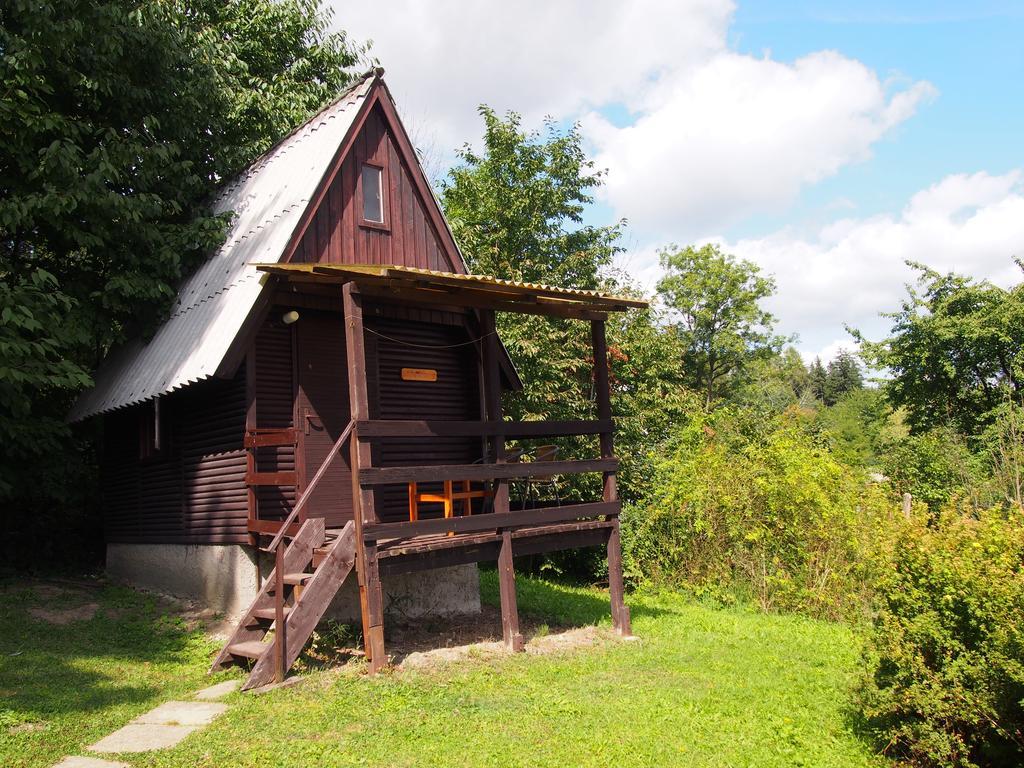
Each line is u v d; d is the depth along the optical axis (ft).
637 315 73.10
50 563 48.01
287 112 58.80
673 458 57.31
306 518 34.68
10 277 46.14
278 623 27.63
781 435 52.60
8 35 39.42
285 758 20.86
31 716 23.59
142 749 21.49
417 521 30.42
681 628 40.22
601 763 21.08
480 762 20.95
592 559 57.41
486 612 42.27
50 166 39.37
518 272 68.23
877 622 23.30
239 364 34.60
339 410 37.76
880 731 22.67
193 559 39.19
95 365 51.03
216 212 47.55
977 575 20.86
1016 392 86.74
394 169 42.45
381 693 26.40
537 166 76.64
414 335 41.75
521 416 60.85
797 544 48.62
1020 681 19.38
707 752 22.18
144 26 45.24
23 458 44.73
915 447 77.46
